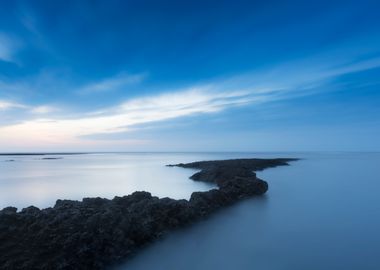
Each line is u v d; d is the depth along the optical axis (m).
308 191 34.97
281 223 21.23
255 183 32.41
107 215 15.74
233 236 18.23
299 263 14.63
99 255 13.73
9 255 12.14
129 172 68.12
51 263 12.09
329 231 19.50
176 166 84.06
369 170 65.94
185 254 15.61
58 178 56.09
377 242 17.42
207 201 24.45
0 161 136.75
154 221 18.14
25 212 16.17
